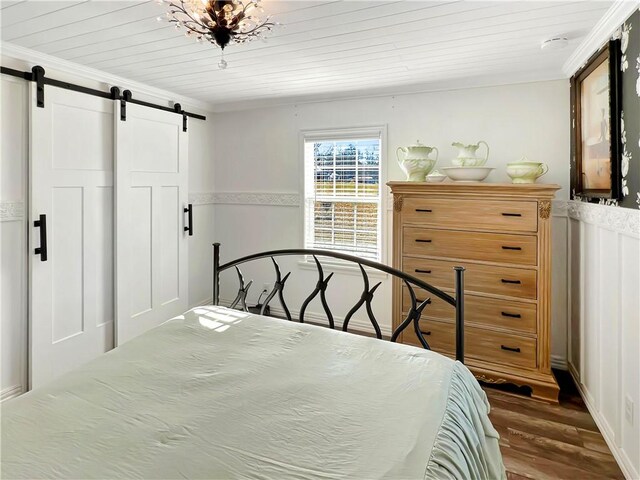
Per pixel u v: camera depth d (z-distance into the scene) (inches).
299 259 167.5
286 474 39.3
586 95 103.8
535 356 111.0
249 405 51.9
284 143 167.2
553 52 103.8
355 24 86.2
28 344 108.3
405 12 80.0
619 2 74.9
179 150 156.3
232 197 179.9
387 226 149.4
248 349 70.2
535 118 126.0
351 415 49.7
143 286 142.6
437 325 122.7
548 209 107.7
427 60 110.6
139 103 138.8
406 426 47.4
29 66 106.3
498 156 131.2
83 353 122.9
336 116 156.3
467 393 59.6
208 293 181.9
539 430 95.5
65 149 114.8
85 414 49.3
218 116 180.5
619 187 81.8
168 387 56.4
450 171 122.7
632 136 75.4
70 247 118.0
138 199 138.9
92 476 38.8
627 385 79.2
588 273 104.0
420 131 142.3
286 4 76.7
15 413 49.2
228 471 39.6
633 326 76.4
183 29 89.4
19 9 79.4
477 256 116.6
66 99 114.1
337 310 162.1
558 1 75.3
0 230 102.0
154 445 43.6
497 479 53.2
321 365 64.2
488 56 107.5
